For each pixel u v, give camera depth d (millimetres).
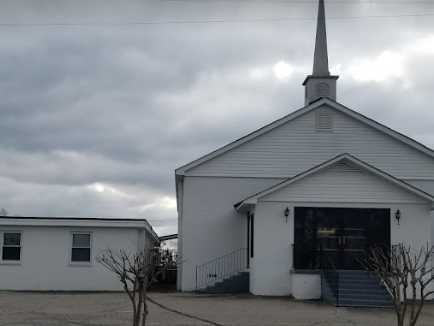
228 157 30625
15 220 30250
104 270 30500
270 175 30469
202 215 30406
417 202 26750
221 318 18828
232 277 29047
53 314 19359
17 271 30391
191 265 30203
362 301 23109
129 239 30750
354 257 26453
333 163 26562
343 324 18109
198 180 30516
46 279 30391
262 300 24922
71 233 30688
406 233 26578
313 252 26469
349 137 30719
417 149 30719
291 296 26266
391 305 23031
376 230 26594
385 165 30641
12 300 24047
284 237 26578
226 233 30375
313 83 33219
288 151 30562
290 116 30594
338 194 26719
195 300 24672
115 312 19953
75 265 30516
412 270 13461
